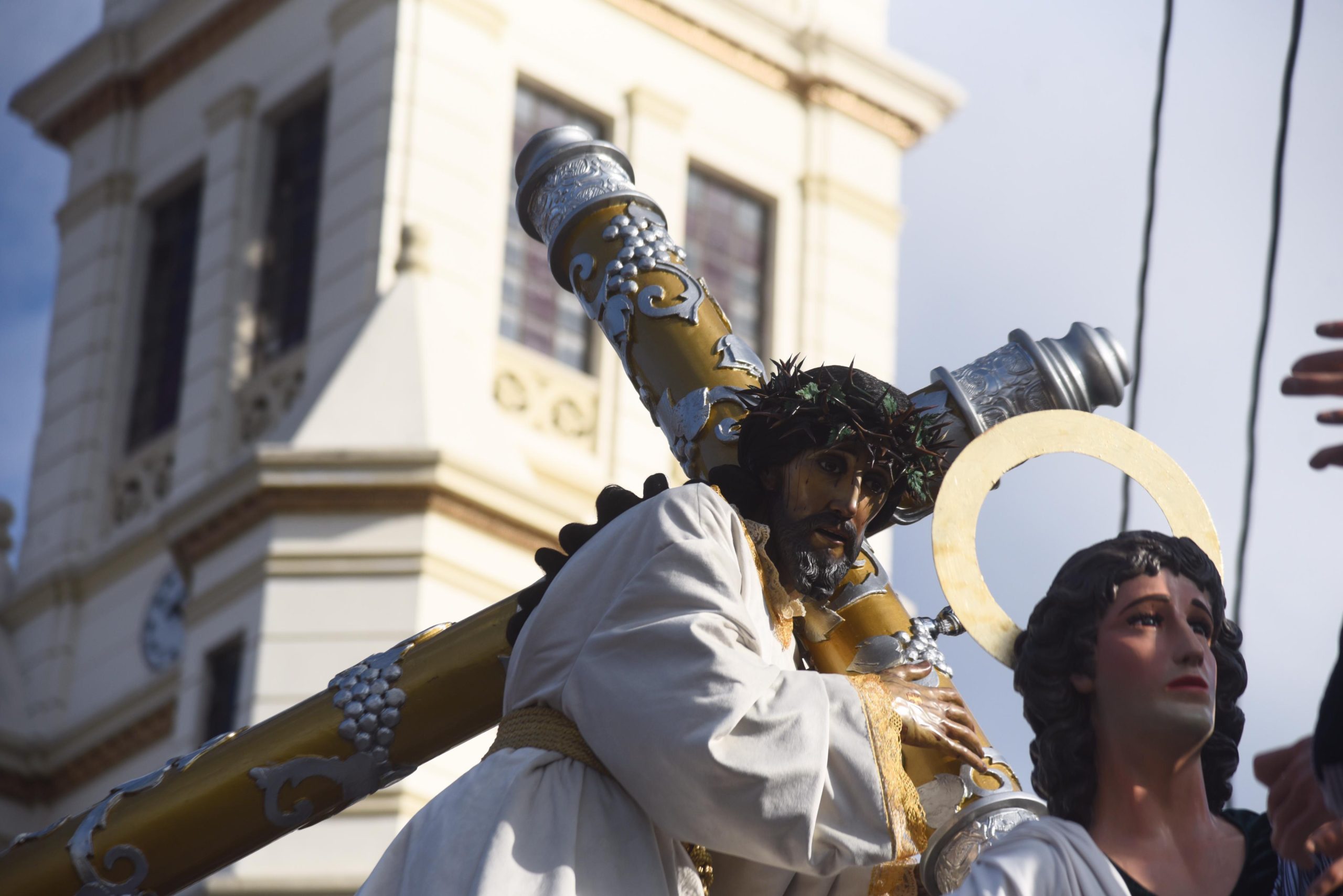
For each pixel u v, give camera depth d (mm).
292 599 20906
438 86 25719
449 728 5742
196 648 21625
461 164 25406
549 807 4754
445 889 4684
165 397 26844
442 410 21688
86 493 26672
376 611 20719
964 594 4848
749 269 27703
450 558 20953
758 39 28594
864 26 29734
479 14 26281
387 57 25609
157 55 28500
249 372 25859
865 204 28656
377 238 24594
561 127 6566
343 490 21125
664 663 4719
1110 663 4383
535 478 23781
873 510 5164
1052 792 4402
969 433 5867
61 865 5762
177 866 5797
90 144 28859
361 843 19250
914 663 5109
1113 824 4340
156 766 23766
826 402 5066
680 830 4680
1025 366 5957
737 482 5129
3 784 24844
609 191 6324
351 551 20984
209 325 26141
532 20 26875
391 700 5730
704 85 28031
